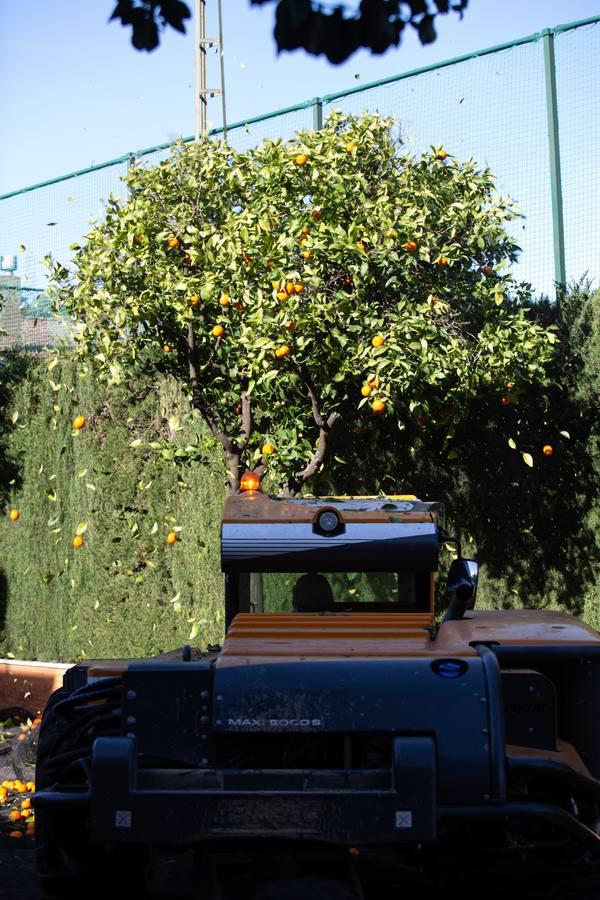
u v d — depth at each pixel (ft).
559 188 34.47
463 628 17.98
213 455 36.83
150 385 39.96
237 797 14.52
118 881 16.90
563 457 31.68
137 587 40.45
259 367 25.85
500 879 16.94
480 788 14.57
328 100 39.40
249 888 14.48
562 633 17.53
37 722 36.94
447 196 27.71
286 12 11.67
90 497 41.86
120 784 14.64
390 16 11.93
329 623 17.61
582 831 14.67
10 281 48.85
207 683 15.40
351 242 24.88
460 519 33.37
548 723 15.87
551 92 34.58
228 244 26.30
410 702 14.82
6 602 47.34
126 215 28.27
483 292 27.66
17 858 21.45
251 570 18.92
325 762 15.79
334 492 35.09
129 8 12.96
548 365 31.55
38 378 45.62
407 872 18.85
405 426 34.04
